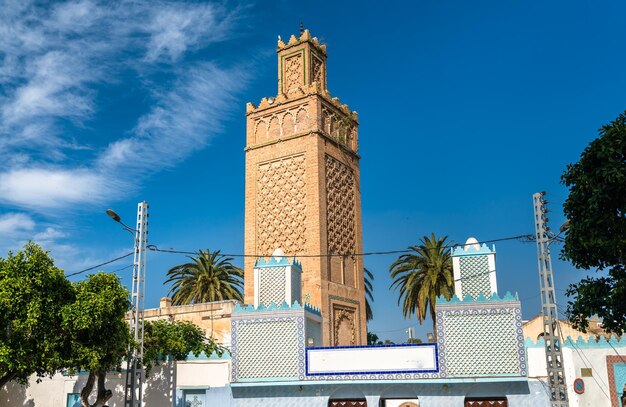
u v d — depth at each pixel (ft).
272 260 98.84
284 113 124.26
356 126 134.41
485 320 82.23
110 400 104.27
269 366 88.99
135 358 84.38
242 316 91.40
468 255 88.53
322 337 103.91
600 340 83.76
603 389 82.07
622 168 58.29
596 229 60.49
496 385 81.92
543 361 81.15
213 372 97.71
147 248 87.45
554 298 75.25
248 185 124.67
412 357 83.97
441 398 82.99
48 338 76.95
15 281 74.69
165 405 98.78
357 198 129.39
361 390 86.48
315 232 114.42
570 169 63.21
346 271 120.57
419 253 148.66
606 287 61.36
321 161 119.03
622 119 61.67
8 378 79.66
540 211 77.51
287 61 130.31
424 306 143.74
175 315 147.43
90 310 77.46
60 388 109.81
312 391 87.92
